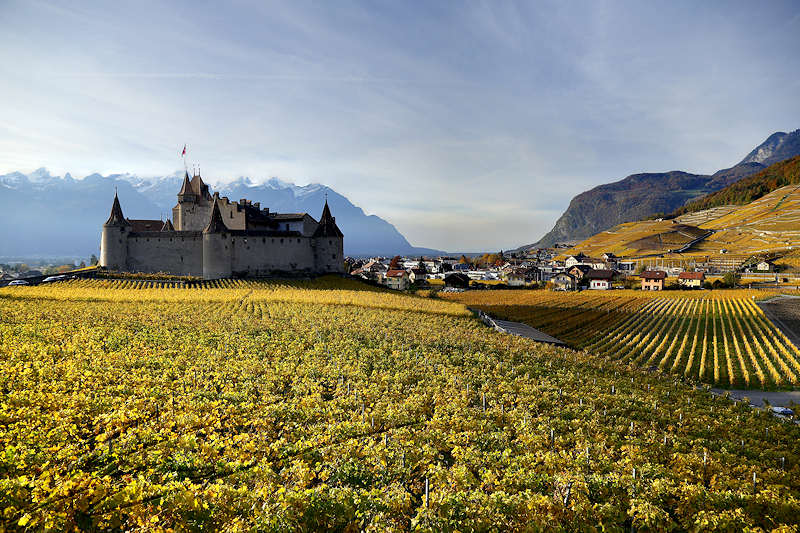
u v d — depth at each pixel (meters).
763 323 67.56
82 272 80.75
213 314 48.50
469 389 26.56
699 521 14.02
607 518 13.90
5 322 37.50
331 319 48.38
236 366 28.33
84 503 11.95
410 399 23.61
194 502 12.24
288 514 12.29
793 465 21.23
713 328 64.88
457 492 14.12
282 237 91.56
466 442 18.86
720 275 147.88
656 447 20.41
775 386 40.38
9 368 23.39
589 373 34.81
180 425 18.56
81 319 40.78
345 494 13.41
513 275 154.38
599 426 22.42
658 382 36.50
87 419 18.86
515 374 31.27
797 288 115.38
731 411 29.34
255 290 69.12
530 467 17.00
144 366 27.28
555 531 12.94
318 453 16.91
